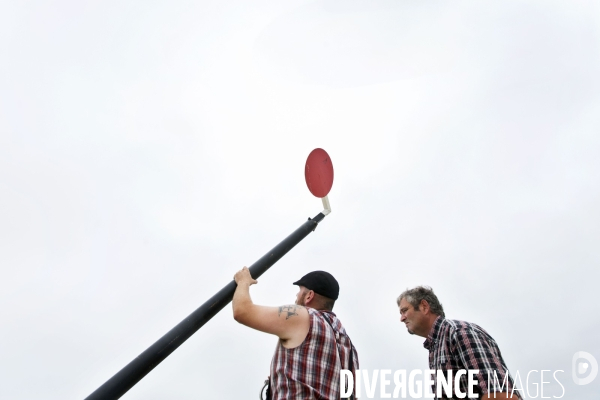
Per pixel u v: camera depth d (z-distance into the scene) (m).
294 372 2.34
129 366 2.00
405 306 3.51
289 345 2.40
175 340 2.11
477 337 3.12
